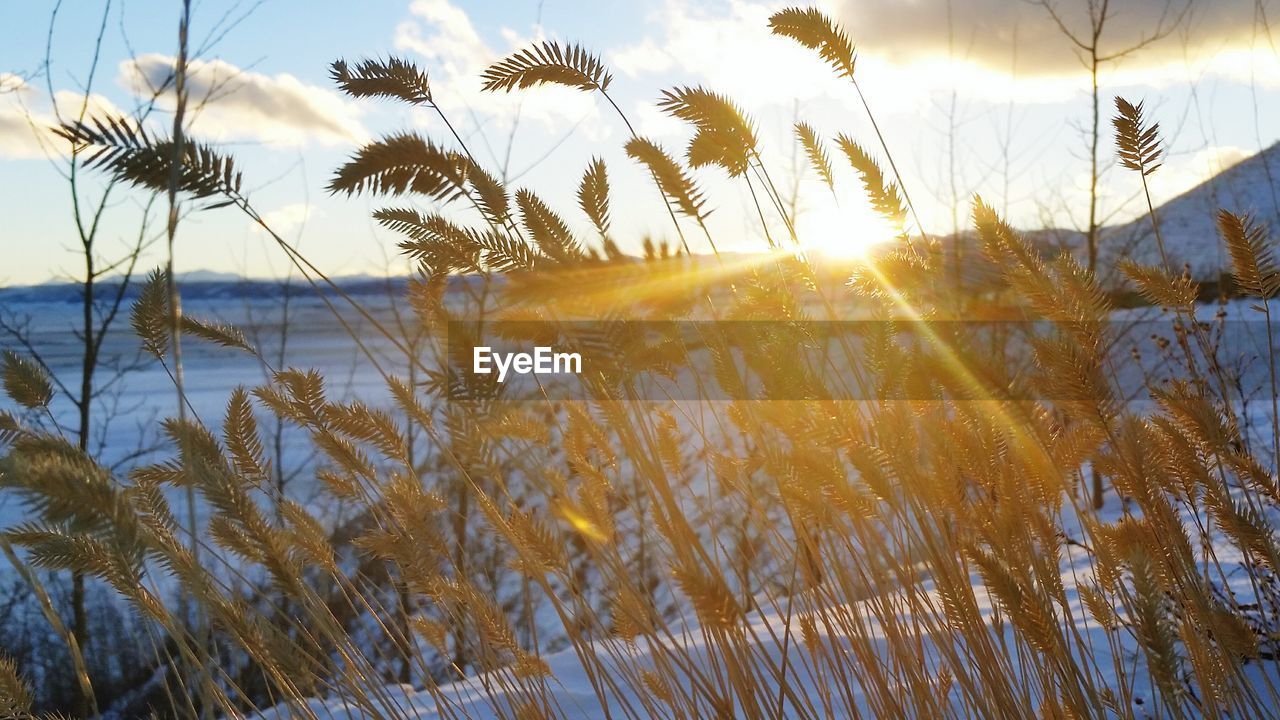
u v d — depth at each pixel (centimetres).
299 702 165
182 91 99
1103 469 152
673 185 152
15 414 152
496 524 160
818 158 169
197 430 171
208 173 107
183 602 177
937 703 183
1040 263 143
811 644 183
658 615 169
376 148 112
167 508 160
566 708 290
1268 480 147
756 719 156
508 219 123
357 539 183
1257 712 149
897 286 155
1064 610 143
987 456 147
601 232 147
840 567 175
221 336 184
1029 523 149
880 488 148
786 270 163
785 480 159
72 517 105
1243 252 160
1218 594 196
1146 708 196
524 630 479
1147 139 168
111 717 425
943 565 153
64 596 536
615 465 178
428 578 181
